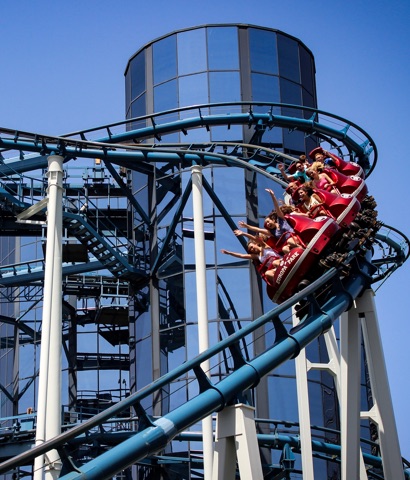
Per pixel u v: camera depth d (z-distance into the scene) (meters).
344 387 28.92
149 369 45.62
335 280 27.97
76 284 51.56
